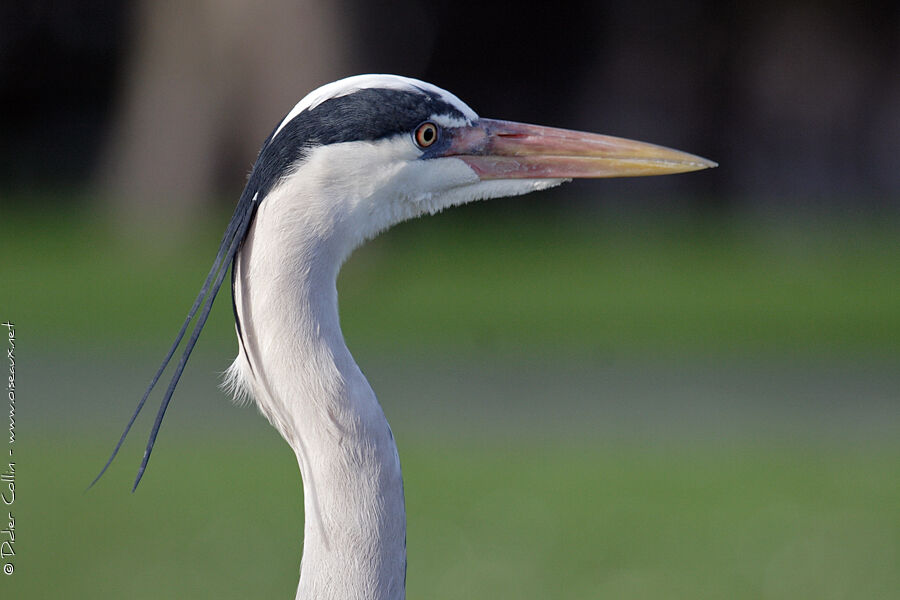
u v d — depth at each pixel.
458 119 4.65
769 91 25.56
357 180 4.30
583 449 11.36
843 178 25.56
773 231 23.91
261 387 4.30
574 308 17.89
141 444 11.15
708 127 25.72
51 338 14.81
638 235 23.95
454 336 15.91
